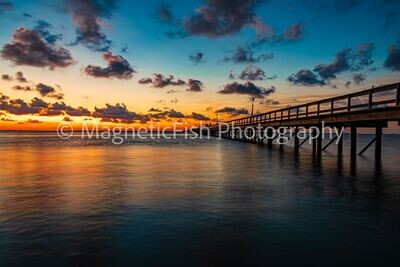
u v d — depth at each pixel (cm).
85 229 566
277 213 668
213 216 645
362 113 1350
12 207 716
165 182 1047
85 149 2927
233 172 1296
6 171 1325
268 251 473
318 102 1873
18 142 4744
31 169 1391
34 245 494
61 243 502
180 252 470
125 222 606
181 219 625
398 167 1447
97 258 450
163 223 600
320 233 548
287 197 820
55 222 606
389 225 591
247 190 912
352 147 1775
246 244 499
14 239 518
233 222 606
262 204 744
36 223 600
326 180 1088
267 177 1159
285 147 3150
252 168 1433
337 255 461
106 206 724
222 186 975
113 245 495
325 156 2056
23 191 895
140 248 484
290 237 529
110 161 1764
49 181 1066
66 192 881
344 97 1532
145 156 2125
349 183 1027
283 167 1466
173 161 1772
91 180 1087
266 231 556
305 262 440
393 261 442
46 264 432
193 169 1398
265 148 3005
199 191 895
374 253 468
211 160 1825
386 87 1170
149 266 429
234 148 3064
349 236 534
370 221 614
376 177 1152
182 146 3544
